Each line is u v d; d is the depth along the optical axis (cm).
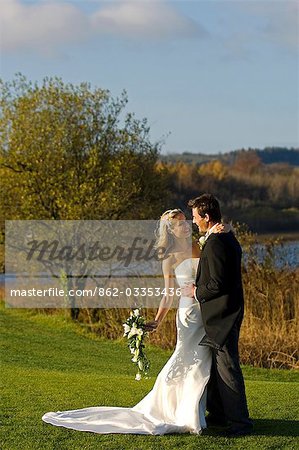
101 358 2089
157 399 1061
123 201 2916
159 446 959
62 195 2897
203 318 1016
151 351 2138
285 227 6075
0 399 1266
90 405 1215
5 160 2928
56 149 2948
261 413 1157
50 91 3028
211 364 1037
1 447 959
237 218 6341
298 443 980
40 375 1588
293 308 2231
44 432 1024
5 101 3017
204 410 1038
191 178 6388
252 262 2347
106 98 3064
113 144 3052
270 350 2019
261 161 8069
